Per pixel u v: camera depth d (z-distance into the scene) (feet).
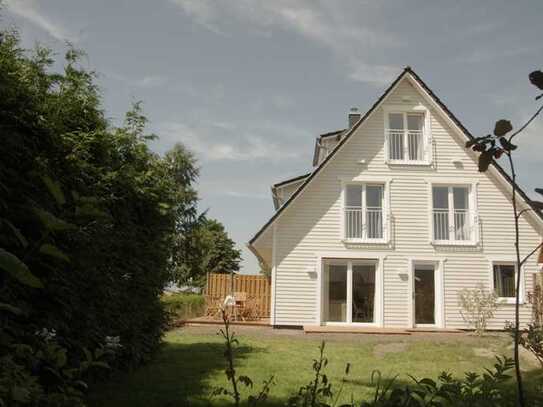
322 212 66.49
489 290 65.10
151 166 30.96
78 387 21.47
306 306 64.54
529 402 10.75
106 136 23.91
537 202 6.98
